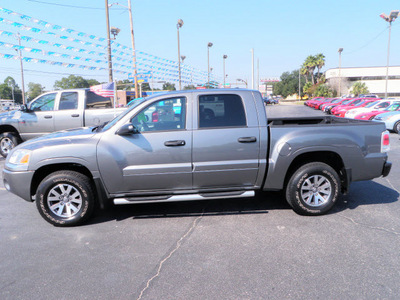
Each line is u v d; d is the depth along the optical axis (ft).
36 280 9.67
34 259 10.95
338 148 13.79
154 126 13.66
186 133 13.42
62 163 13.65
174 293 8.91
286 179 14.53
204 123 13.64
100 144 13.24
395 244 11.56
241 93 13.97
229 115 13.82
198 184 13.82
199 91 13.85
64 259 10.91
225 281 9.43
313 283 9.25
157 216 14.78
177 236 12.57
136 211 15.49
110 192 13.57
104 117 30.30
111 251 11.44
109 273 9.98
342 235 12.35
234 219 14.20
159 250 11.44
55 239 12.53
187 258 10.82
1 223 14.29
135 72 52.08
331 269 9.97
